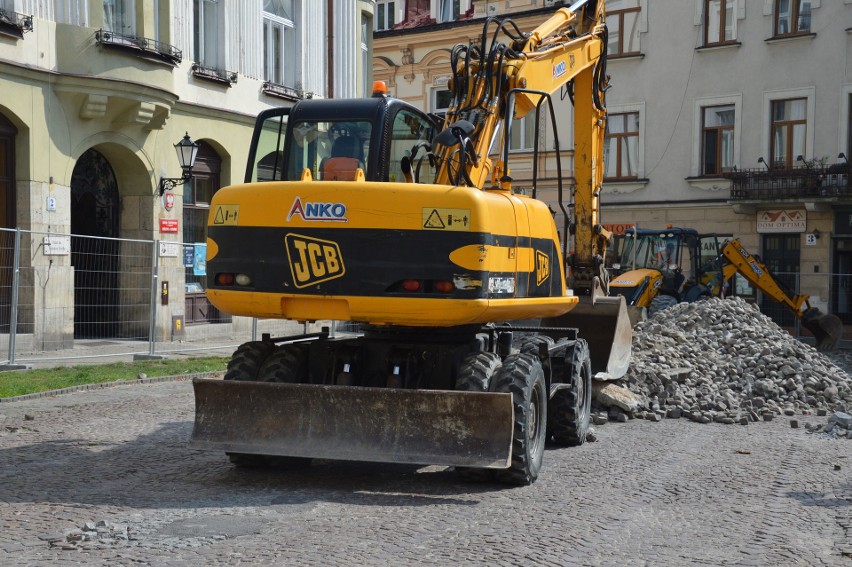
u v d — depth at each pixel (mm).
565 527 6445
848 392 13336
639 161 34250
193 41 21391
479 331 8664
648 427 11109
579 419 9680
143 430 10070
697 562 5703
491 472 7695
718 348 14391
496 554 5754
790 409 12266
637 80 34188
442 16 39031
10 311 14547
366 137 7977
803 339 25797
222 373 15141
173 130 20484
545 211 8883
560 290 9273
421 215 7270
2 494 7129
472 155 8180
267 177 8344
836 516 6910
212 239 7777
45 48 17266
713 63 32875
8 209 17062
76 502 6902
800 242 31031
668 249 24562
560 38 10914
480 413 7301
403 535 6160
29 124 17000
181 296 20109
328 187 7406
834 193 29875
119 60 18109
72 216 19672
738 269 25500
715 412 11703
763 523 6680
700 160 33281
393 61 39406
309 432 7520
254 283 7566
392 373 8188
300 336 8742
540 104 9961
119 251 16625
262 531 6184
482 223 7254
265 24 23922
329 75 26266
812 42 31156
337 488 7582
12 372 13867
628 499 7352
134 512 6641
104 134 18594
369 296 7312
